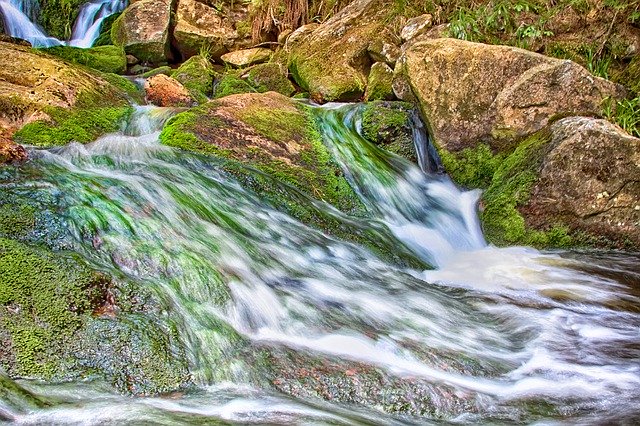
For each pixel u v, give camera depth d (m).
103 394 2.75
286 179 5.71
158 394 2.83
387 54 8.27
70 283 3.17
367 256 5.06
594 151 5.42
